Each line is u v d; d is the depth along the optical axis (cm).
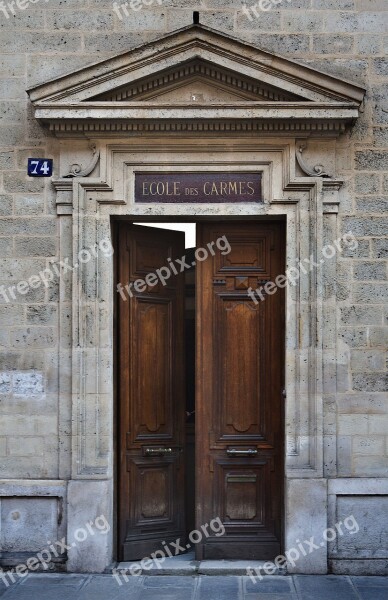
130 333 788
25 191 766
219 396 788
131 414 786
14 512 758
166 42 734
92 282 757
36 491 752
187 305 823
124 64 733
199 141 757
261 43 769
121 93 749
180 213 762
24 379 759
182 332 814
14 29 774
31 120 769
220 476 786
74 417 748
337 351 755
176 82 754
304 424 750
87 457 752
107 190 759
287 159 757
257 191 766
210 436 787
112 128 749
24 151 767
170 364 809
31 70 772
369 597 684
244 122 743
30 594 693
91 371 754
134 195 766
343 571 746
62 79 738
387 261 757
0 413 758
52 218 766
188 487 833
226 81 752
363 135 762
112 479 763
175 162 764
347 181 762
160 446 800
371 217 759
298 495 744
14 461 756
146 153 764
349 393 753
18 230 766
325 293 755
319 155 761
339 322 756
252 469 787
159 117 736
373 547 746
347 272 758
